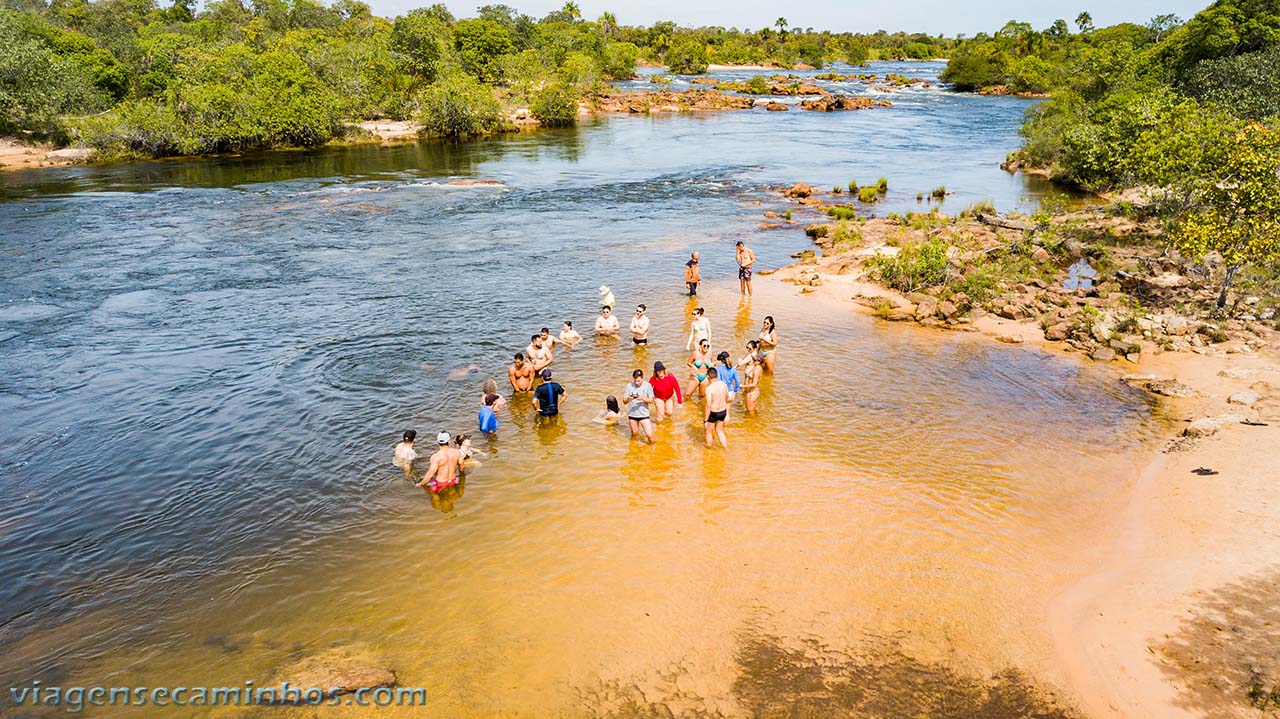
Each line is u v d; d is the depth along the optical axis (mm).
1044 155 55844
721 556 12391
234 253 33156
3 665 10219
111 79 75562
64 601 11602
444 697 9500
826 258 32625
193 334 23094
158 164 59875
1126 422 17172
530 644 10469
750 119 98125
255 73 72875
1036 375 20062
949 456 15734
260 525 13602
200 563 12531
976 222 37688
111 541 13141
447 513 13859
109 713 9312
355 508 14102
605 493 14453
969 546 12539
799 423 17391
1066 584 11531
